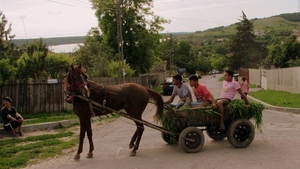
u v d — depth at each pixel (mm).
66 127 13812
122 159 8164
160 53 47125
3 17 17469
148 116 17141
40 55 20359
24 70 19719
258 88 35344
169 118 8703
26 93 16734
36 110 17172
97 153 8922
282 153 8008
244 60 60812
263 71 34781
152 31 43469
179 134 8758
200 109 8641
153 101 9266
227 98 9180
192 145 8484
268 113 16031
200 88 9172
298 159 7438
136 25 42375
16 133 11969
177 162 7637
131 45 42469
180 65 103250
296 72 22422
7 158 8477
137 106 9023
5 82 15891
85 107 8305
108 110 8570
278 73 27375
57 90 17969
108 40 42250
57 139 10914
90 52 34906
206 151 8586
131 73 33219
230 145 9156
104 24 41969
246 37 61500
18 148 9406
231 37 63812
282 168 6824
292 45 41875
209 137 10195
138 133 8742
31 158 8508
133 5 42156
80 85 8102
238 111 8828
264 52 61188
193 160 7746
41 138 11125
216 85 47781
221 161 7547
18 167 7758
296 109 16297
